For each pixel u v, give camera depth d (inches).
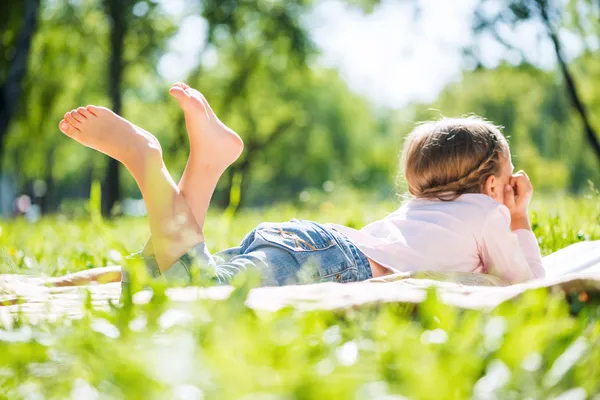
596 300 70.7
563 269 114.0
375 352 55.4
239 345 52.0
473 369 50.4
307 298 70.8
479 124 115.4
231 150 95.2
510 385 48.1
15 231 295.3
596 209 201.8
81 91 868.0
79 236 253.4
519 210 116.3
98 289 100.3
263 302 69.7
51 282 118.3
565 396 45.8
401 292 72.2
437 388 44.4
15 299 91.4
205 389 46.3
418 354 51.9
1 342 59.9
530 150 1258.0
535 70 592.7
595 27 574.2
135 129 92.7
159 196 88.6
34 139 854.5
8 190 1492.4
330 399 43.8
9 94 491.2
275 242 97.7
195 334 58.5
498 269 107.7
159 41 815.1
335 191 472.1
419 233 106.8
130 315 64.6
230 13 838.5
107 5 746.8
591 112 829.2
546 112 1182.9
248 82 965.8
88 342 58.3
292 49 888.3
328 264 99.0
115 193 769.6
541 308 65.3
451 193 111.7
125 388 48.1
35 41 762.2
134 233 263.9
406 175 117.0
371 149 1496.1
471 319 60.0
